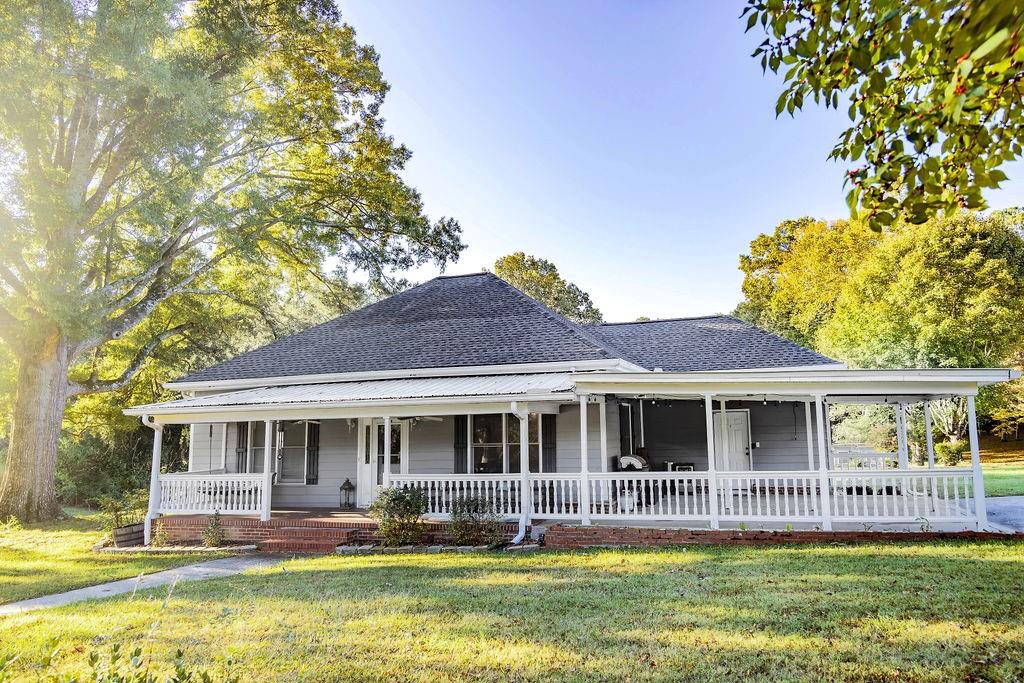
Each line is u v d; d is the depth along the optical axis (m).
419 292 28.17
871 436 40.72
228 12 26.45
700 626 8.63
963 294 39.03
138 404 36.84
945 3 3.98
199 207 25.69
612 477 16.11
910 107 4.90
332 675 7.40
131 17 21.20
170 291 29.31
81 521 24.05
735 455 22.95
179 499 19.47
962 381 14.11
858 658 7.29
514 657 7.78
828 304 57.38
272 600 11.02
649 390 15.62
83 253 24.62
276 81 31.28
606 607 9.72
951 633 7.91
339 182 32.94
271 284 39.00
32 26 19.52
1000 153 5.24
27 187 21.33
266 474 18.44
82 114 24.42
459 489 18.75
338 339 25.36
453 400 16.86
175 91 22.66
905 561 11.88
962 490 25.02
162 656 8.18
